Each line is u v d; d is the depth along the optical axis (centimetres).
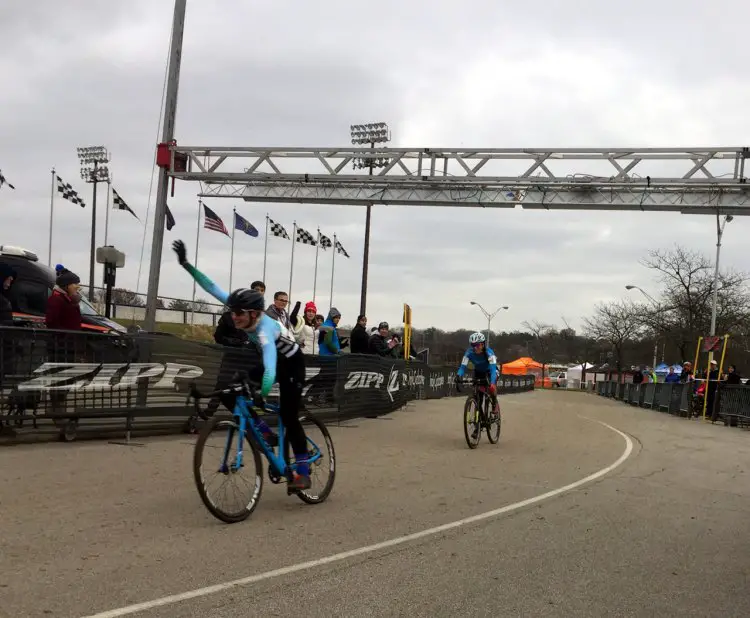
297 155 2047
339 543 482
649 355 6500
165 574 400
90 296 3956
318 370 1162
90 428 836
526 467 859
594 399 3722
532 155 1961
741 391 1805
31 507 536
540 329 9450
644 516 609
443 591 396
